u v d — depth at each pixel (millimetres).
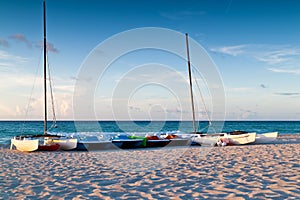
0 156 12109
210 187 6098
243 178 6855
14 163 10000
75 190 6066
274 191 5590
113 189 6125
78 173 8023
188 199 5250
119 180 7027
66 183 6754
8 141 26328
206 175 7398
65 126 55344
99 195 5645
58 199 5398
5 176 7645
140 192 5836
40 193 5840
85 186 6426
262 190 5688
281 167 8164
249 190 5723
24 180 7125
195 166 8867
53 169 8719
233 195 5406
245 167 8352
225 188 5965
